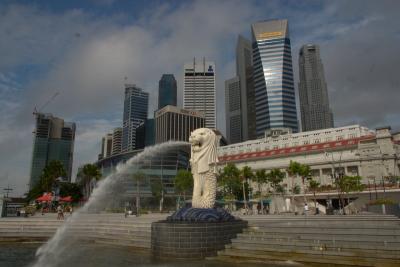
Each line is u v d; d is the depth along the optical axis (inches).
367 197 2549.2
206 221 687.1
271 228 736.3
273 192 3309.5
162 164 3388.3
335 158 3467.0
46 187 2847.0
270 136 4677.7
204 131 792.9
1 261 679.7
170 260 644.7
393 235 577.3
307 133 4099.4
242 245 682.8
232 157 4466.0
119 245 896.3
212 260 634.2
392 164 3090.6
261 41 7007.9
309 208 2502.5
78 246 884.6
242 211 2513.5
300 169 2733.8
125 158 3545.8
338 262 562.9
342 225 724.7
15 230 1101.1
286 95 6569.9
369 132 3774.6
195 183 775.1
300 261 593.3
